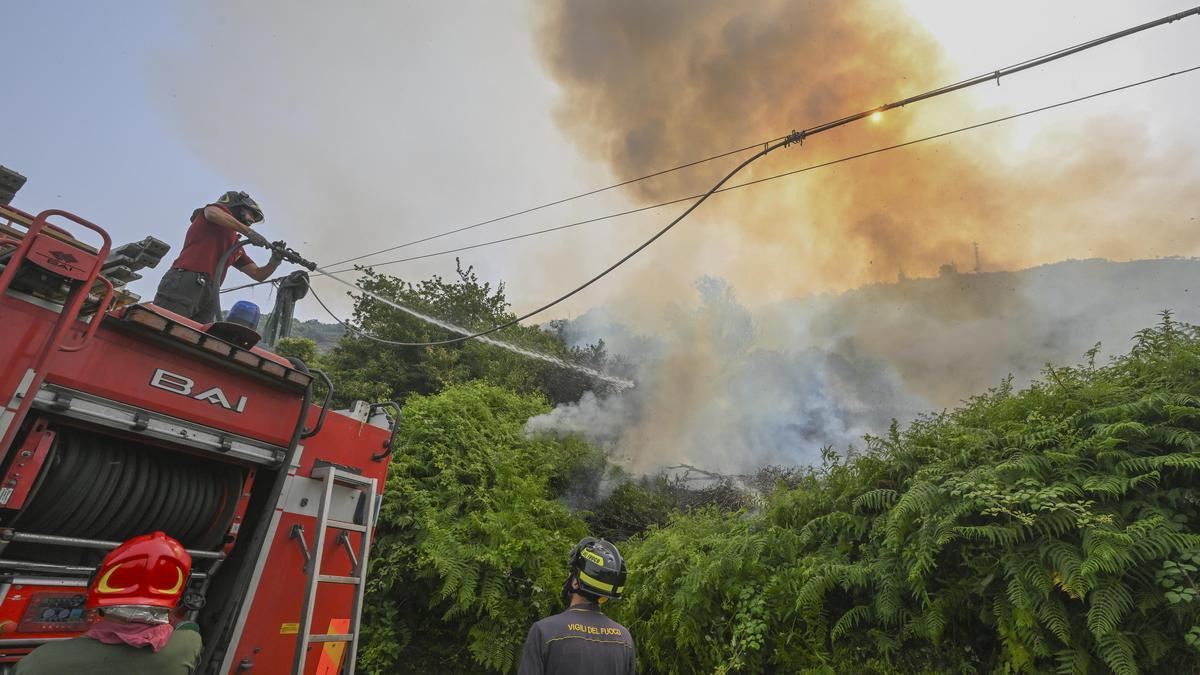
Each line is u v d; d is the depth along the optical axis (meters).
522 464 9.20
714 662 5.30
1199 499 4.02
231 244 5.62
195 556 3.82
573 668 2.83
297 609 4.16
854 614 4.83
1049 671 3.95
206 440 3.77
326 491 4.33
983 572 4.34
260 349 4.27
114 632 2.33
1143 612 3.72
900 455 5.52
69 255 3.10
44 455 3.12
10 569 3.03
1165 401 4.31
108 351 3.41
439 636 6.95
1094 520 3.96
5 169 3.71
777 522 6.09
